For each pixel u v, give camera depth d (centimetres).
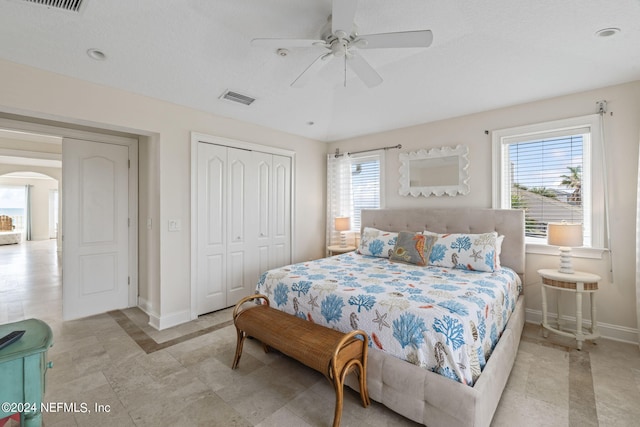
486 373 161
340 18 158
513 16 186
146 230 352
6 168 717
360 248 383
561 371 219
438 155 373
